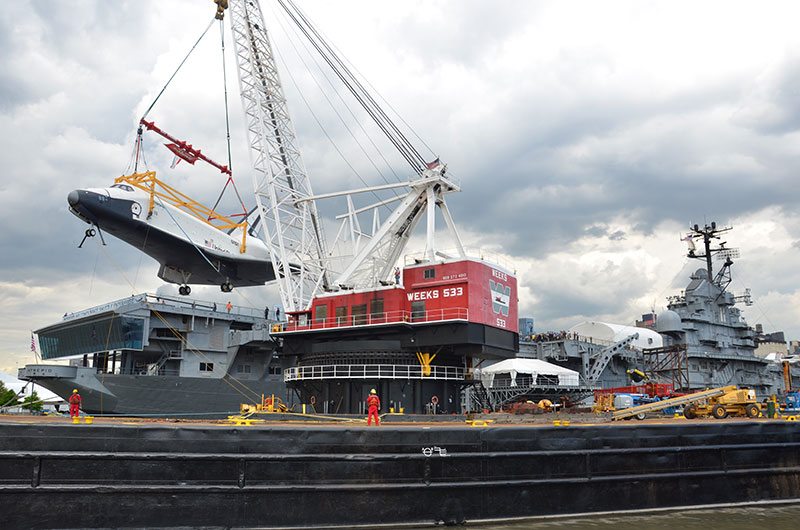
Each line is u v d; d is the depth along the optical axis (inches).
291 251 2487.7
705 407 1252.5
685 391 3058.6
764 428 1093.8
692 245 3868.1
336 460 829.2
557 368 2920.8
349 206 2237.9
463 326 1480.1
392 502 838.5
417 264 1604.3
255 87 2501.2
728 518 949.2
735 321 3878.0
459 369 1614.2
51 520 732.0
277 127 2568.9
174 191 2508.6
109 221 2181.3
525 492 903.1
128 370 2314.2
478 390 2854.3
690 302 3602.4
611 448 969.5
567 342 3371.1
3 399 2650.1
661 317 3444.9
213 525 778.8
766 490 1064.2
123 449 768.3
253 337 2453.2
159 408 2183.8
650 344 3850.9
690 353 3383.4
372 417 950.4
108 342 2253.9
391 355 1583.4
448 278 1540.4
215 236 2640.3
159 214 2341.3
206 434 796.6
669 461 1002.7
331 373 1594.5
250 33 2519.7
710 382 3472.0
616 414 1234.0
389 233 2079.2
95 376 2076.8
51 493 737.0
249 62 2514.8
